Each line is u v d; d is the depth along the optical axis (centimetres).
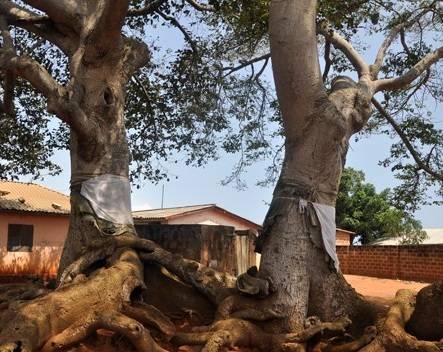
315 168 787
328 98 793
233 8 1107
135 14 1266
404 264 2312
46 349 642
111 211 899
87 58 914
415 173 1380
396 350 673
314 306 782
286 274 765
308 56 770
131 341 656
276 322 748
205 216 2984
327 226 787
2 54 883
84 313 691
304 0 771
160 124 1492
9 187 2452
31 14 1054
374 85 932
